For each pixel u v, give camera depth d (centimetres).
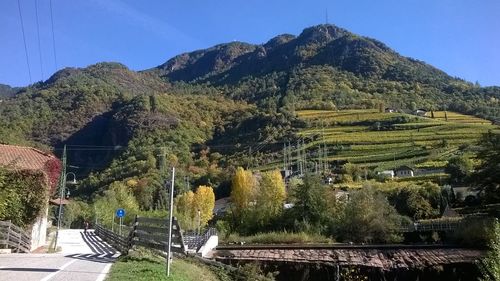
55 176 2933
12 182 2459
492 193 4769
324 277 3478
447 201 7650
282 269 3488
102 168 13875
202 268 2161
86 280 1199
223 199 10256
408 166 10594
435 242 4384
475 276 3359
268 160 13175
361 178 10294
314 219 6084
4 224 2122
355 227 5525
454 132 13150
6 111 15100
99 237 3912
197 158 14275
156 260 1694
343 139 13488
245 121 17138
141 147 13862
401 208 7612
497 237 2191
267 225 6575
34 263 1562
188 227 6669
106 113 17138
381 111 16788
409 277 3434
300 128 15312
